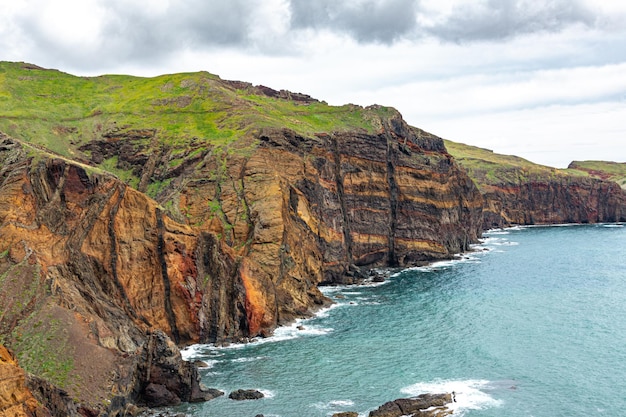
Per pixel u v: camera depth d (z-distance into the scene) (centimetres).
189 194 11994
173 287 9369
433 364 8162
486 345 8956
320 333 9775
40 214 8556
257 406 6856
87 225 8969
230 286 9862
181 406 6912
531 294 12475
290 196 12762
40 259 7875
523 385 7394
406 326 10075
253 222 11538
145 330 8675
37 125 13675
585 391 7188
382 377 7706
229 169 12450
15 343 6656
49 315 7038
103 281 8831
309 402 6950
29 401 5266
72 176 9094
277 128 13675
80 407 6112
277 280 10962
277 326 10206
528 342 9094
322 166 14288
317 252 13175
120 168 13462
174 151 13325
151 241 9438
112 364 6862
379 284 13750
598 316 10575
